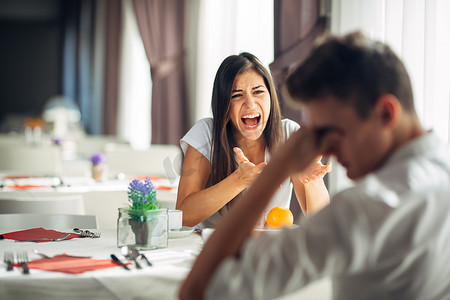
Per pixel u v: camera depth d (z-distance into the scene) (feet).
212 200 5.36
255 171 5.05
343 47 2.39
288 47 9.38
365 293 2.33
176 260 4.08
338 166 8.56
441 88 6.41
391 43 7.20
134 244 4.48
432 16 6.38
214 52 14.40
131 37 22.56
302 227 2.27
